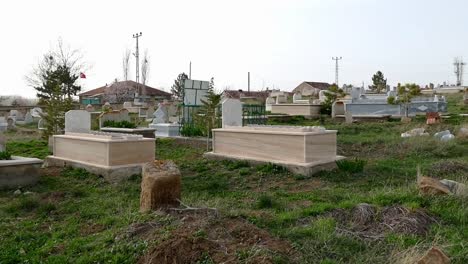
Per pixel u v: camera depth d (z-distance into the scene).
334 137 10.05
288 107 25.47
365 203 6.04
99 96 62.69
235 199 7.34
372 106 22.98
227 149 11.09
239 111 13.02
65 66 52.94
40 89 48.75
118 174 9.41
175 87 67.31
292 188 8.23
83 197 7.89
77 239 5.24
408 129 16.80
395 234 5.06
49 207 6.98
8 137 19.53
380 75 75.56
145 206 5.87
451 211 5.87
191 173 9.91
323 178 8.89
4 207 7.09
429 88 58.25
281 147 9.77
